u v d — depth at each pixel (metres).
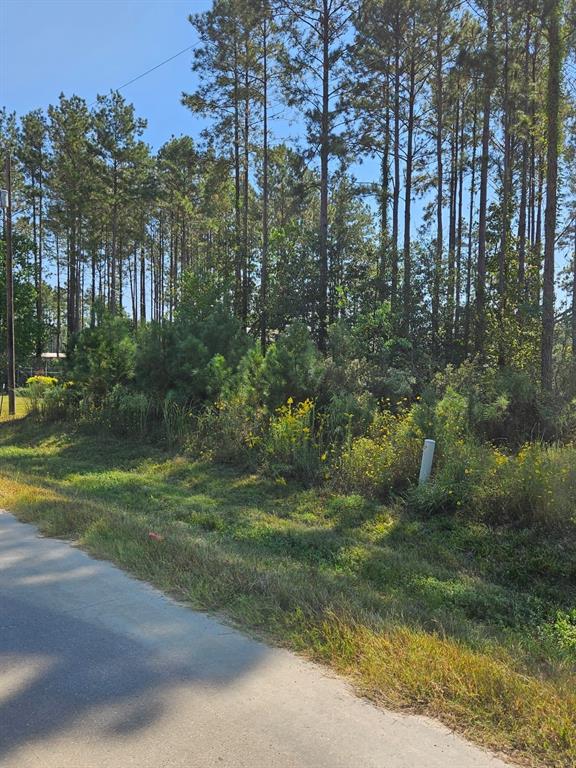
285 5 21.98
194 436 13.48
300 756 2.59
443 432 9.59
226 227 34.81
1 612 4.20
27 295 41.50
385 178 27.50
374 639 3.67
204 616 4.12
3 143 43.88
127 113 40.31
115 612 4.19
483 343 21.78
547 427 11.92
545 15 15.08
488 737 2.76
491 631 5.15
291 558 6.78
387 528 8.06
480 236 23.66
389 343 19.27
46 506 7.20
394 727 2.83
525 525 7.63
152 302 67.69
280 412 12.16
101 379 17.16
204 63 27.38
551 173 15.34
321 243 23.73
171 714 2.91
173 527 7.34
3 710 2.96
